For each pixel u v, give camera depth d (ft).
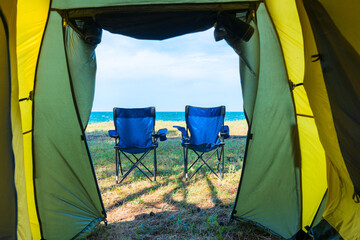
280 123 7.19
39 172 6.99
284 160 7.34
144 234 7.44
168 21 6.59
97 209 7.97
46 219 7.02
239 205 7.92
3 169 3.28
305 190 7.06
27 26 5.78
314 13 3.96
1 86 3.32
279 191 7.47
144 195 10.53
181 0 6.42
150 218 8.46
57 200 7.25
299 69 6.57
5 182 3.29
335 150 4.41
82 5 6.31
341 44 3.57
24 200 3.83
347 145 3.81
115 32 6.59
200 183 11.78
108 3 6.34
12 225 3.32
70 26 6.44
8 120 3.35
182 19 6.56
